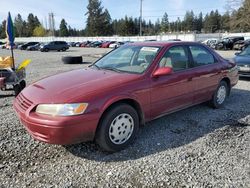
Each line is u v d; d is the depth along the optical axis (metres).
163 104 3.98
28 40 79.12
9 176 2.90
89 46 50.78
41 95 3.21
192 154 3.40
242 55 9.10
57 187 2.72
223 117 4.82
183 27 113.44
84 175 2.94
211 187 2.70
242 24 37.81
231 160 3.23
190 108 5.34
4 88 6.60
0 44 47.75
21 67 6.71
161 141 3.79
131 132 3.59
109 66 4.25
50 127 2.93
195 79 4.52
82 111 3.01
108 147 3.36
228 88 5.59
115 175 2.93
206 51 5.04
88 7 91.62
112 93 3.27
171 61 4.17
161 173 2.96
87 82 3.48
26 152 3.43
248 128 4.29
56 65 14.91
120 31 96.06
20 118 3.28
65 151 3.47
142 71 3.82
